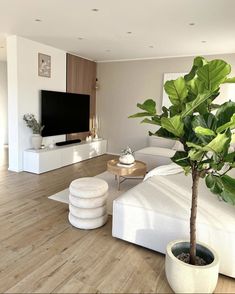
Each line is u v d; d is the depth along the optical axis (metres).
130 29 3.70
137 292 1.75
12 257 2.08
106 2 2.79
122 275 1.92
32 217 2.82
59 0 2.76
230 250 1.84
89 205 2.55
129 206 2.24
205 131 1.29
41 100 4.77
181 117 1.39
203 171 1.56
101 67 6.45
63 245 2.29
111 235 2.49
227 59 5.04
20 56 4.29
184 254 1.83
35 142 4.59
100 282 1.84
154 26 3.53
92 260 2.09
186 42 4.32
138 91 6.06
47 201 3.28
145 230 2.19
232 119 1.26
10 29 3.84
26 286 1.77
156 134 1.63
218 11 2.93
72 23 3.51
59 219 2.79
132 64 6.04
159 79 5.77
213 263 1.63
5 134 7.34
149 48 4.84
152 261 2.10
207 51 4.94
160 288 1.80
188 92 1.45
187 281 1.60
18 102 4.37
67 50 5.24
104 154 6.55
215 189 1.50
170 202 2.24
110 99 6.46
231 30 3.61
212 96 1.53
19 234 2.45
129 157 3.88
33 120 4.50
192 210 1.63
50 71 4.99
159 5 2.82
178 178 2.93
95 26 3.61
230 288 1.82
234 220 1.93
